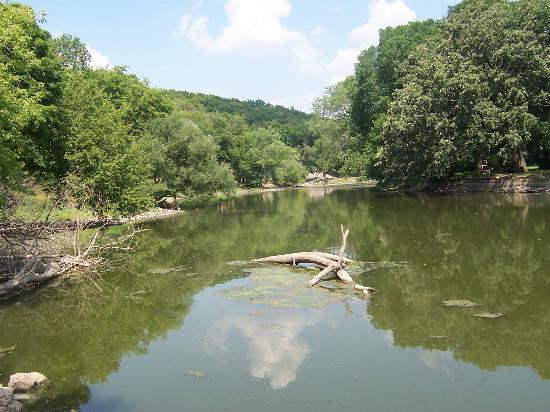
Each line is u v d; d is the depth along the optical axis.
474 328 10.53
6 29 18.86
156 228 30.31
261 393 7.94
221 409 7.48
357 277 15.43
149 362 9.48
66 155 26.16
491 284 13.88
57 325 12.08
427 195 45.06
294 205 45.38
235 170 83.44
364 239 22.75
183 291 14.80
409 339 10.05
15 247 18.20
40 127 23.50
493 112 37.59
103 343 10.76
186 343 10.41
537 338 9.86
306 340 10.20
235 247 22.47
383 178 56.50
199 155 43.38
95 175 26.30
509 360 8.91
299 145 133.00
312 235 25.19
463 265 16.31
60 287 15.80
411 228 25.17
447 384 8.05
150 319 12.24
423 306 12.19
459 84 37.78
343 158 70.00
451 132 40.00
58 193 24.47
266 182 93.50
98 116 29.14
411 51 51.06
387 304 12.49
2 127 15.45
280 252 20.66
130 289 15.33
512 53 37.97
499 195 38.78
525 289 13.23
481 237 21.11
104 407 7.73
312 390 7.97
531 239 19.92
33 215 21.72
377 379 8.28
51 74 25.50
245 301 13.30
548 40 39.31
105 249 21.52
